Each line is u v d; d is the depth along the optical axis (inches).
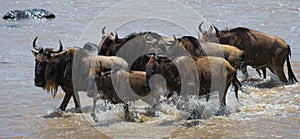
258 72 1836.9
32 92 1660.9
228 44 1729.8
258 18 2938.0
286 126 1322.6
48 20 2994.6
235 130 1306.6
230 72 1422.2
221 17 2999.5
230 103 1507.1
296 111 1441.9
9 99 1588.3
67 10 3351.4
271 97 1581.0
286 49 1738.4
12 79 1807.3
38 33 2615.7
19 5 3624.5
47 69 1456.7
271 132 1283.2
